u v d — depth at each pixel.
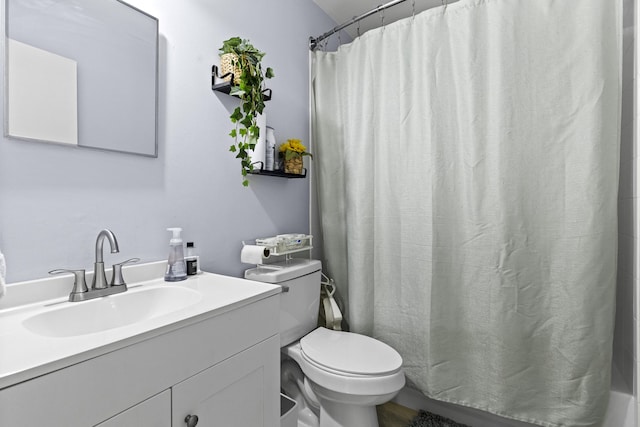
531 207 1.35
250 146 1.28
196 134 1.29
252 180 1.55
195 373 0.76
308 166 1.95
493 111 1.40
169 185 1.19
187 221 1.25
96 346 0.58
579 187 1.25
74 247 0.94
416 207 1.59
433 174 1.52
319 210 2.03
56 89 0.90
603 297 1.23
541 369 1.36
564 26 1.28
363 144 1.76
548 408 1.34
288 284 1.45
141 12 1.10
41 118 0.87
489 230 1.43
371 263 1.75
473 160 1.44
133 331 0.65
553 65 1.30
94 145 0.98
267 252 1.37
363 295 1.75
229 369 0.85
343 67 1.88
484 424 1.54
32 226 0.86
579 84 1.26
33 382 0.50
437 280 1.53
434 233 1.53
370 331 1.76
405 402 1.77
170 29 1.19
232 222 1.45
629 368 1.31
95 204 0.99
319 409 1.46
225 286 1.04
